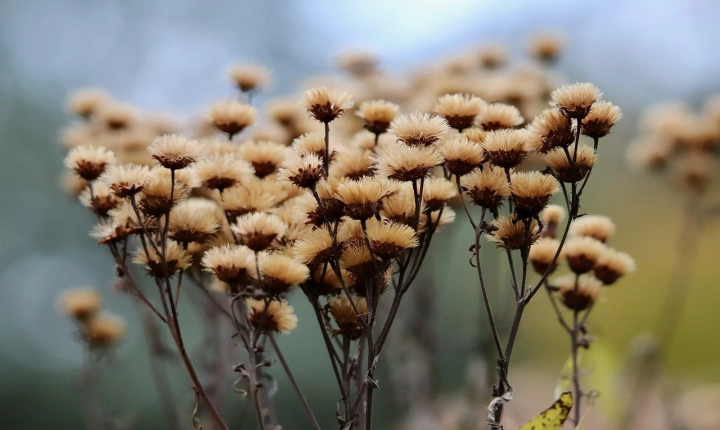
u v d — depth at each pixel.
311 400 1.15
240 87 0.62
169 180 0.53
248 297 0.53
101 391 1.06
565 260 0.58
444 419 0.70
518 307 0.53
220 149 0.57
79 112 0.67
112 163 0.55
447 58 0.73
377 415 0.94
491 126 0.55
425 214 0.53
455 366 0.86
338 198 0.51
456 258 1.09
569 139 0.52
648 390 0.72
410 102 0.71
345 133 0.65
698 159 0.73
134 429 1.12
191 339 1.14
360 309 0.53
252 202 0.54
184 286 0.70
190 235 0.54
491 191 0.52
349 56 0.74
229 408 0.69
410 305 0.72
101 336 0.67
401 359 0.74
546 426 0.54
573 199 0.52
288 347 1.18
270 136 0.61
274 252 0.53
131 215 0.54
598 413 0.69
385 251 0.51
